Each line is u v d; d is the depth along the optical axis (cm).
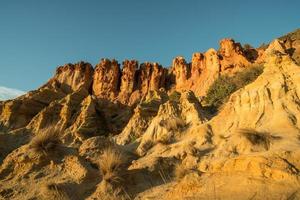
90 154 1570
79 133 3294
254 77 5312
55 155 1552
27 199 1279
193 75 8119
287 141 1161
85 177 1366
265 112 1461
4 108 4491
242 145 1273
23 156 1540
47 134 1602
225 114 1659
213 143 1530
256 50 7619
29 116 4494
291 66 1525
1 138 2433
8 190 1380
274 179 930
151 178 1347
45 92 4891
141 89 8650
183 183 1055
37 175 1447
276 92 1480
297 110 1364
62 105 3931
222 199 902
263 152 1072
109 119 4059
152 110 2867
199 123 2053
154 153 1766
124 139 2572
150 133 2058
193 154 1442
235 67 7094
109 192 1246
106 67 9088
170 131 2008
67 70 9144
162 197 1101
